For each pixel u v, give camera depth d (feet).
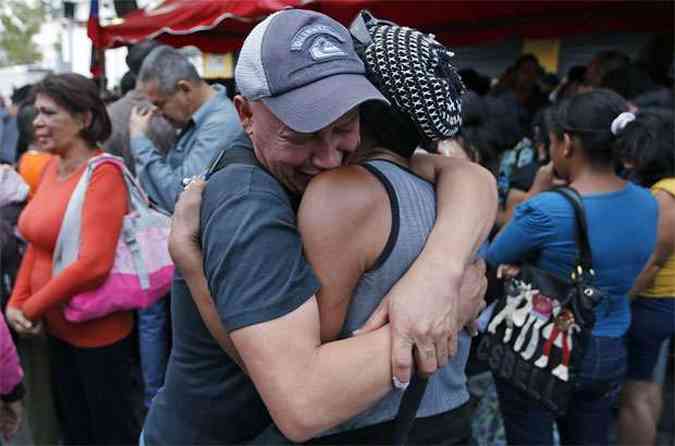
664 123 7.69
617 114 6.43
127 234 7.89
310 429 3.10
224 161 3.63
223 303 3.18
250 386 3.72
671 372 11.64
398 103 3.45
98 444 8.66
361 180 3.35
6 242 8.82
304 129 3.06
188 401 3.87
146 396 10.97
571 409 7.13
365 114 3.62
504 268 7.13
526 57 17.04
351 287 3.35
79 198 7.59
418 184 3.60
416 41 3.49
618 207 6.47
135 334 11.74
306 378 3.08
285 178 3.53
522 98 16.94
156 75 8.82
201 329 3.73
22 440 9.51
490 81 19.17
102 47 13.62
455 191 3.61
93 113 7.84
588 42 19.12
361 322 3.43
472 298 3.65
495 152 9.76
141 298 7.96
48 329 8.32
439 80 3.45
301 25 3.17
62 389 8.61
